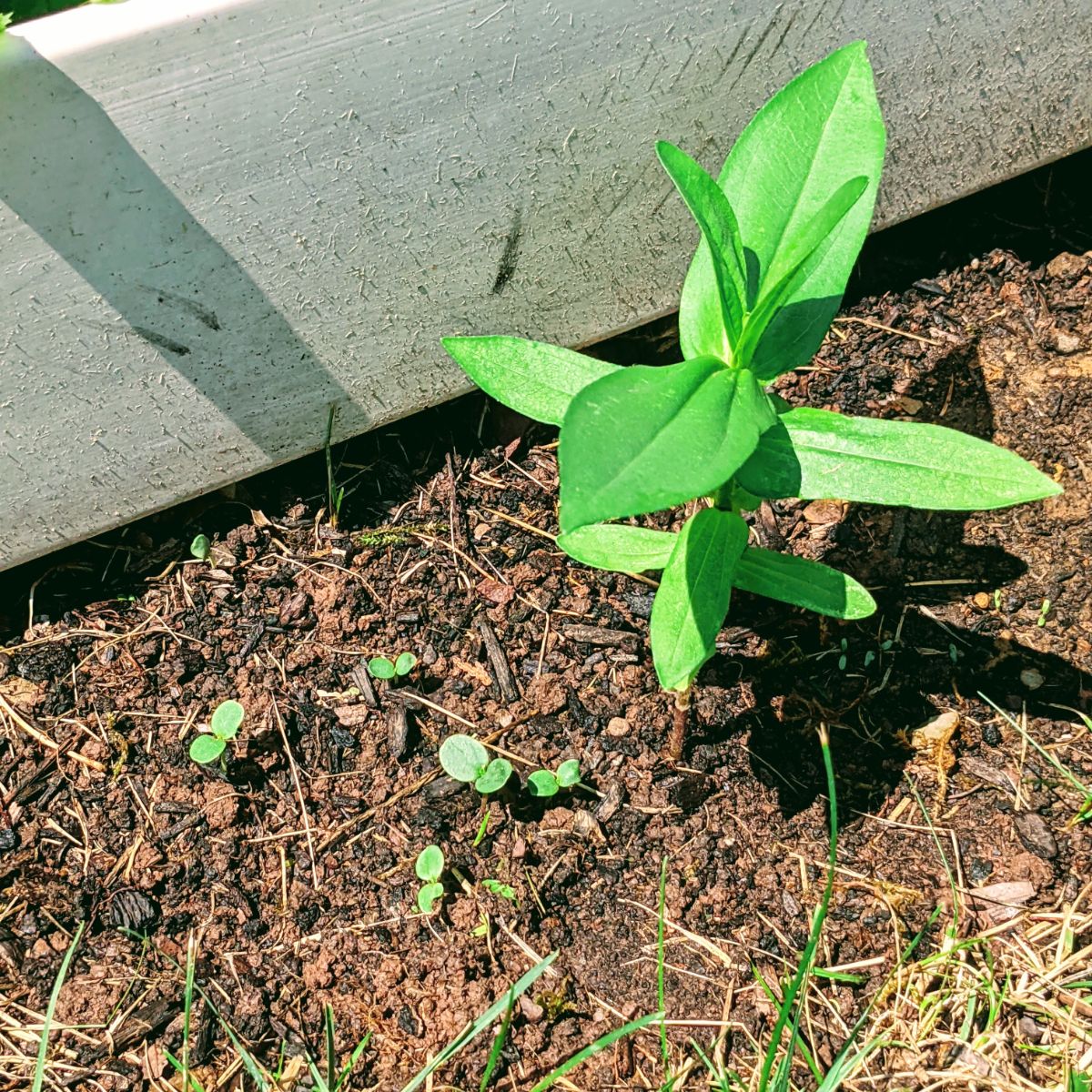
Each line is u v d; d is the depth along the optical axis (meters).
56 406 0.36
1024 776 0.37
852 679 0.38
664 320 0.45
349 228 0.36
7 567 0.39
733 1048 0.33
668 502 0.25
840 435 0.30
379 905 0.35
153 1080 0.33
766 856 0.36
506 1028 0.30
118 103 0.32
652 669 0.38
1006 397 0.42
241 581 0.40
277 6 0.32
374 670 0.38
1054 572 0.39
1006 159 0.43
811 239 0.28
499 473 0.42
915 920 0.35
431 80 0.34
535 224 0.38
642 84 0.37
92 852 0.36
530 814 0.37
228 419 0.38
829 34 0.38
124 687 0.39
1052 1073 0.32
